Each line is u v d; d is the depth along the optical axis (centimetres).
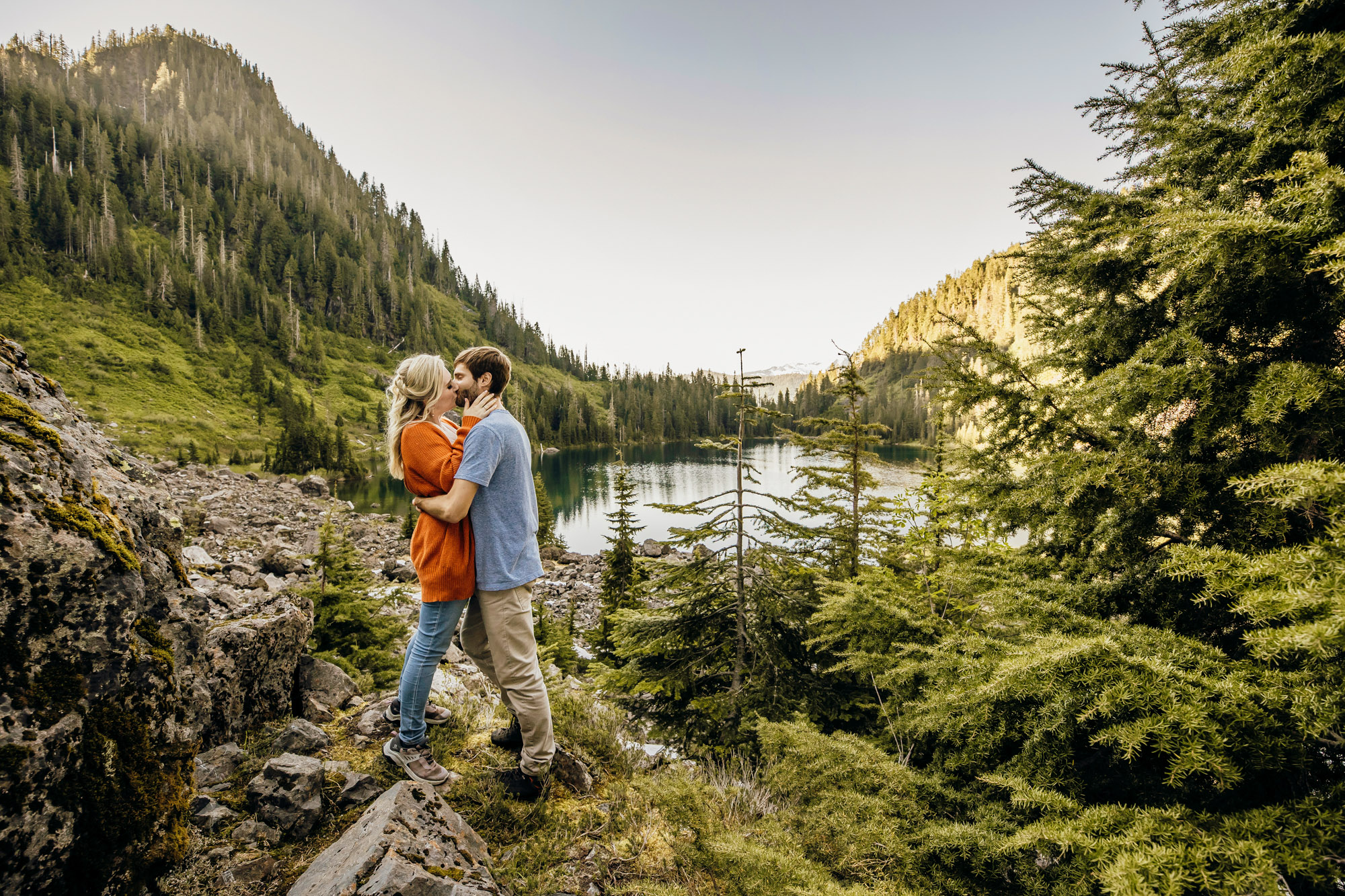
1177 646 294
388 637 613
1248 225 243
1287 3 299
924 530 562
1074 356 432
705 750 582
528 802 308
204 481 4531
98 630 195
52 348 9106
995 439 452
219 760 300
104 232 12450
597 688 669
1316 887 205
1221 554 238
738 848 246
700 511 717
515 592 291
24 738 166
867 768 332
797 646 698
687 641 700
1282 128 284
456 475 276
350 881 203
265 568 1397
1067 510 374
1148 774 293
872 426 816
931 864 288
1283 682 233
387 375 14138
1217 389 299
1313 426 272
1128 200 394
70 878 175
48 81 17588
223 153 18838
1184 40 378
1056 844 251
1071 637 306
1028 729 318
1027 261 448
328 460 7850
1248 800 264
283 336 12681
